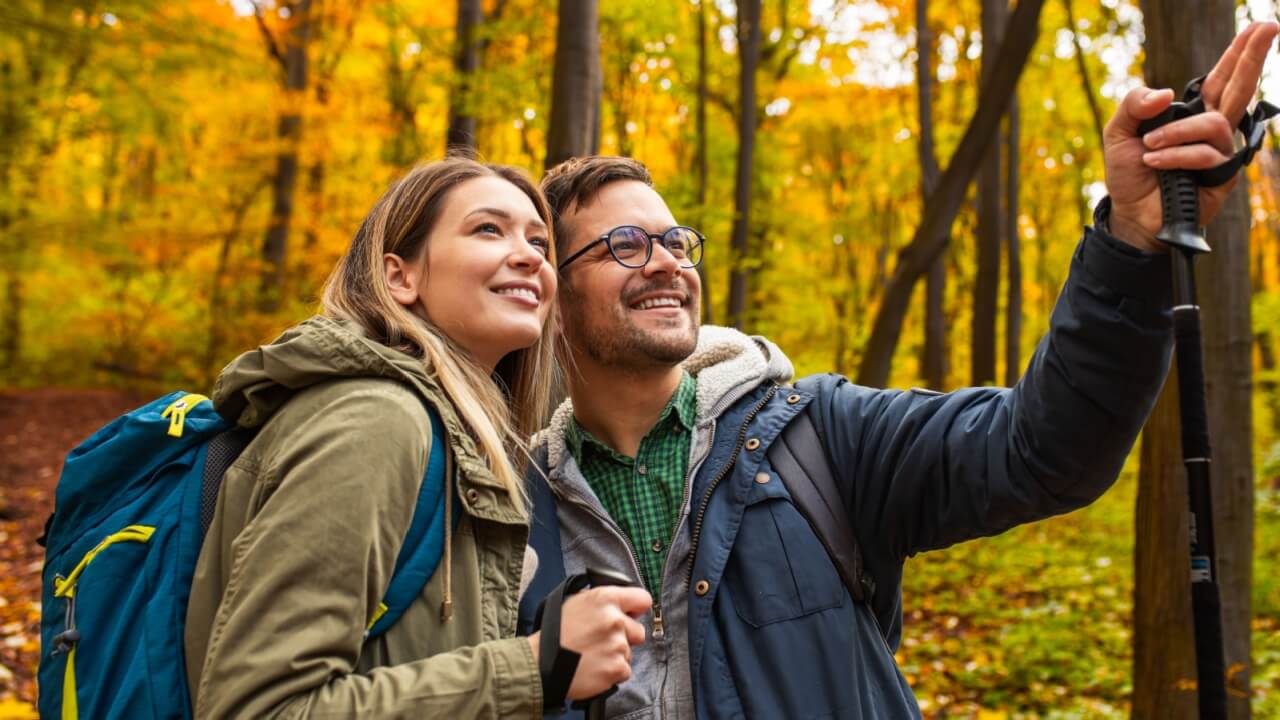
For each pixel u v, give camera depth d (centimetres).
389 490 114
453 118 1117
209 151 1459
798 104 1761
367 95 1534
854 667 153
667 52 1270
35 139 1436
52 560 128
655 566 171
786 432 172
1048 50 1391
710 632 156
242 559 108
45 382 1644
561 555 173
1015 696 530
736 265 1093
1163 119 124
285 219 1409
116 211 1565
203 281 1474
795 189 1998
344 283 149
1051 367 140
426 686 105
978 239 1215
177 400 135
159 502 124
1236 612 358
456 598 120
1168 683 373
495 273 142
